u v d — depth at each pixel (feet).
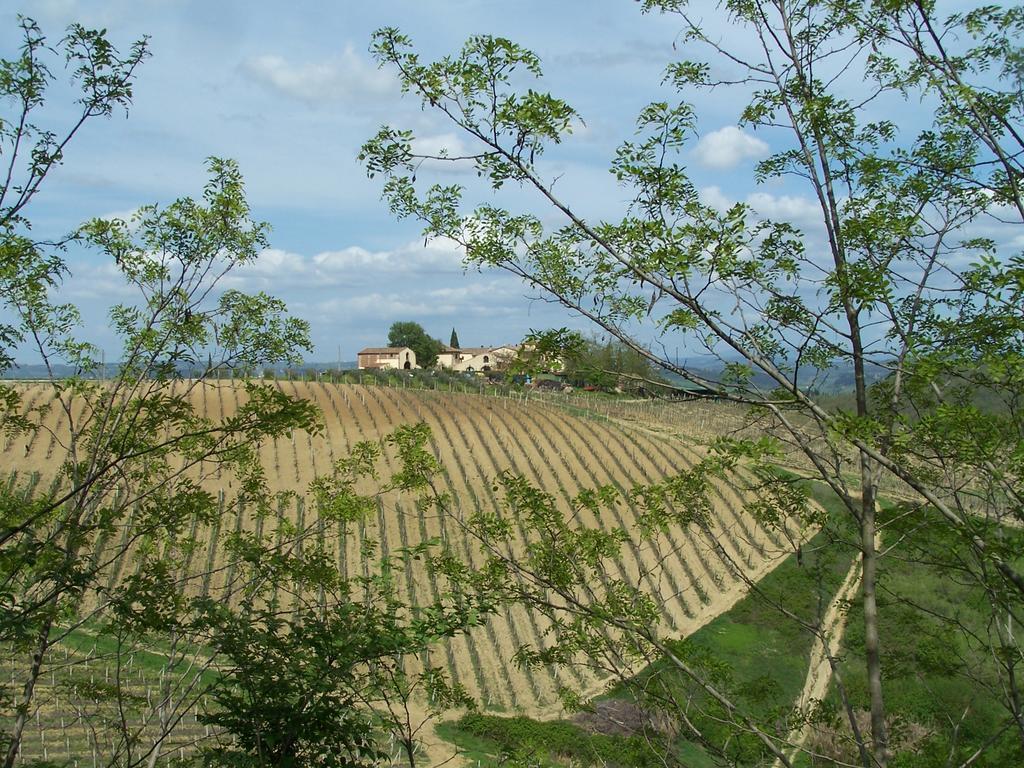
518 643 85.40
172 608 26.17
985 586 24.54
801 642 77.41
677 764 31.53
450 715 69.62
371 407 158.20
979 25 23.77
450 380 212.64
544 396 195.62
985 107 23.90
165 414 27.68
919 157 26.25
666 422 175.32
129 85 24.57
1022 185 23.15
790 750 32.30
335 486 39.65
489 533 31.37
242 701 25.12
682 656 30.40
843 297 23.35
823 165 25.95
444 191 24.61
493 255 24.39
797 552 29.45
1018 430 22.68
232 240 33.04
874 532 26.91
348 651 24.80
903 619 33.86
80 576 22.36
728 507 115.75
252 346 34.55
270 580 29.27
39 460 92.94
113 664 54.49
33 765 25.85
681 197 23.06
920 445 23.53
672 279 21.84
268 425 23.75
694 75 27.63
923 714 38.70
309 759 24.98
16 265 26.53
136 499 28.45
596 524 110.83
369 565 92.53
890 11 24.49
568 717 67.92
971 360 23.66
